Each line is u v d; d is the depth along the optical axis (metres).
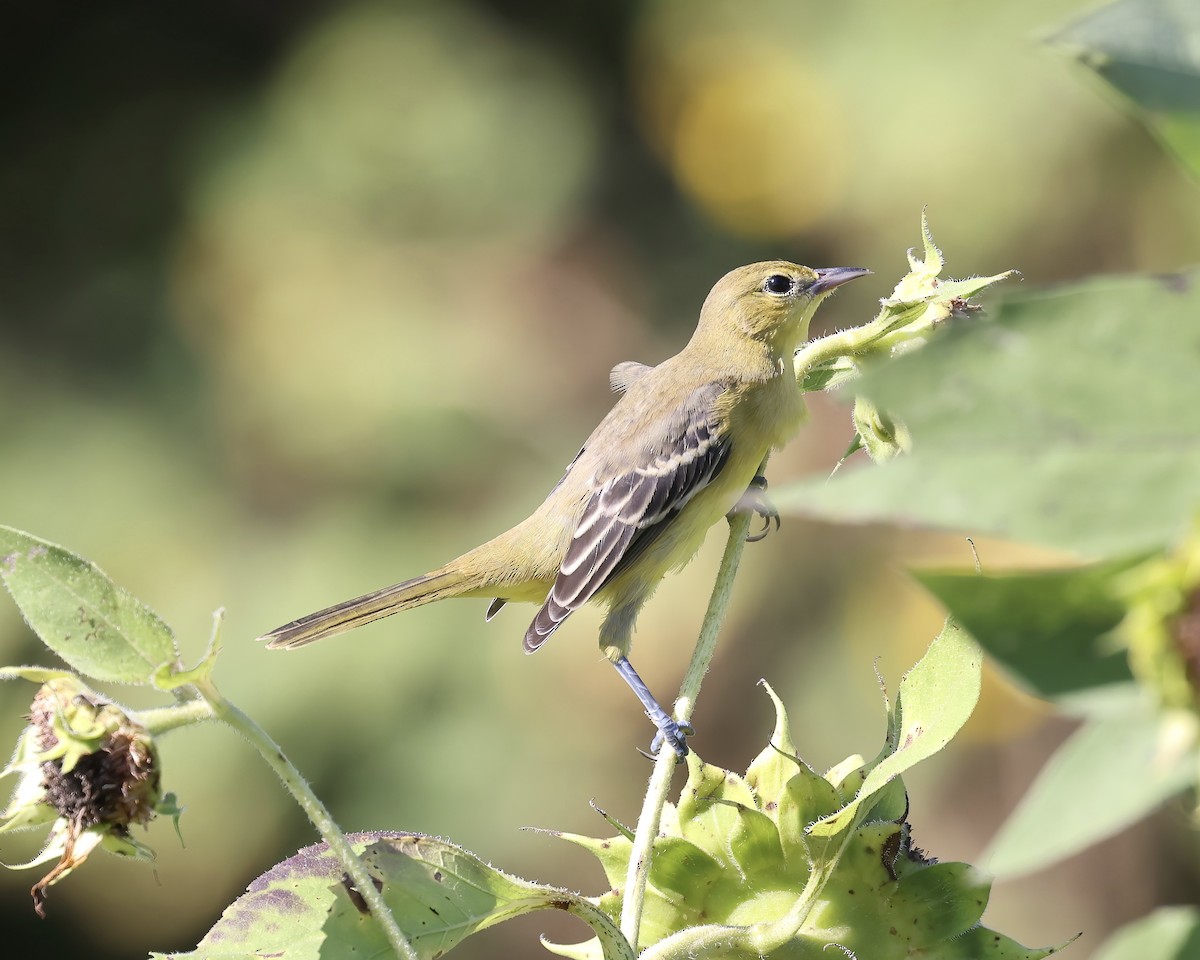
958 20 12.89
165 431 14.12
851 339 4.08
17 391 14.41
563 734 12.70
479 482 13.81
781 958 3.31
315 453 13.82
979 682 3.18
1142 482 1.56
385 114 15.17
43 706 2.97
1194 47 1.76
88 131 15.87
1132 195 12.02
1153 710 1.45
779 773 3.49
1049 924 11.80
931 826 12.02
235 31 16.25
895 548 12.53
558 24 15.91
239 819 12.62
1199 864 11.73
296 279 14.50
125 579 13.41
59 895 13.30
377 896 2.89
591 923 3.25
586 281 14.86
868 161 13.30
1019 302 1.62
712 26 15.13
